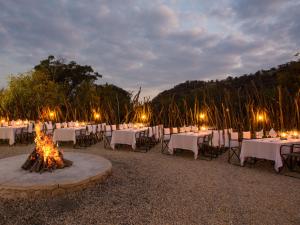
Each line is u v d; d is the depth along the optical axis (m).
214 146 8.88
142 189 5.37
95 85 24.52
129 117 15.26
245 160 8.22
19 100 18.77
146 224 3.91
